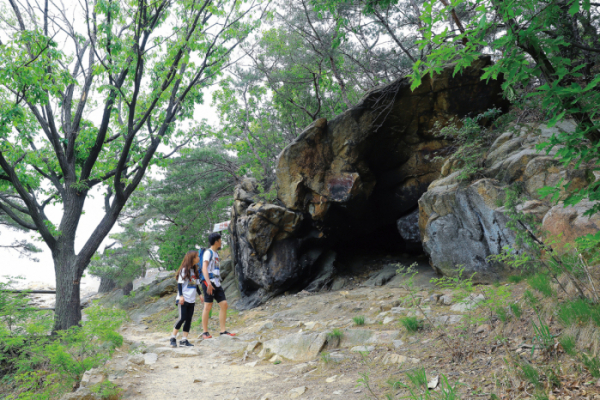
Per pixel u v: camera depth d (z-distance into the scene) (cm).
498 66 223
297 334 557
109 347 529
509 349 325
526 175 652
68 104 1250
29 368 488
